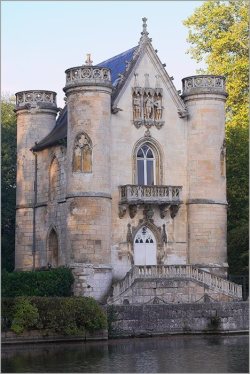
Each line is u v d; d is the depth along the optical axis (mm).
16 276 53938
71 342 50125
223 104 62812
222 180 62312
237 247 66625
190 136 62406
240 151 70312
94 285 56688
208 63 76938
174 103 62438
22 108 67812
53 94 68438
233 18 77500
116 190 59812
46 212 64812
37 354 44219
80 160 57812
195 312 54469
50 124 67938
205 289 57688
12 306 49281
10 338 48875
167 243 61375
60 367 39125
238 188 69625
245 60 73938
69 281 56469
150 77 61812
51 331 49719
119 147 60188
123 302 55500
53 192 63938
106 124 58531
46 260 64500
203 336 53469
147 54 61875
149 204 60469
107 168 58438
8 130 81250
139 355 43406
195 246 61375
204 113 61969
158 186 60500
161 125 61812
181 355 43219
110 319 52031
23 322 48938
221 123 62500
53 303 49969
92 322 50625
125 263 59719
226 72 74625
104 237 57594
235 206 70562
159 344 48688
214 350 45281
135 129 60906
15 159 79875
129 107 60844
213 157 61844
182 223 62094
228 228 70562
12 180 79000
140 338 52219
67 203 58312
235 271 67625
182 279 57188
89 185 57625
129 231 59906
